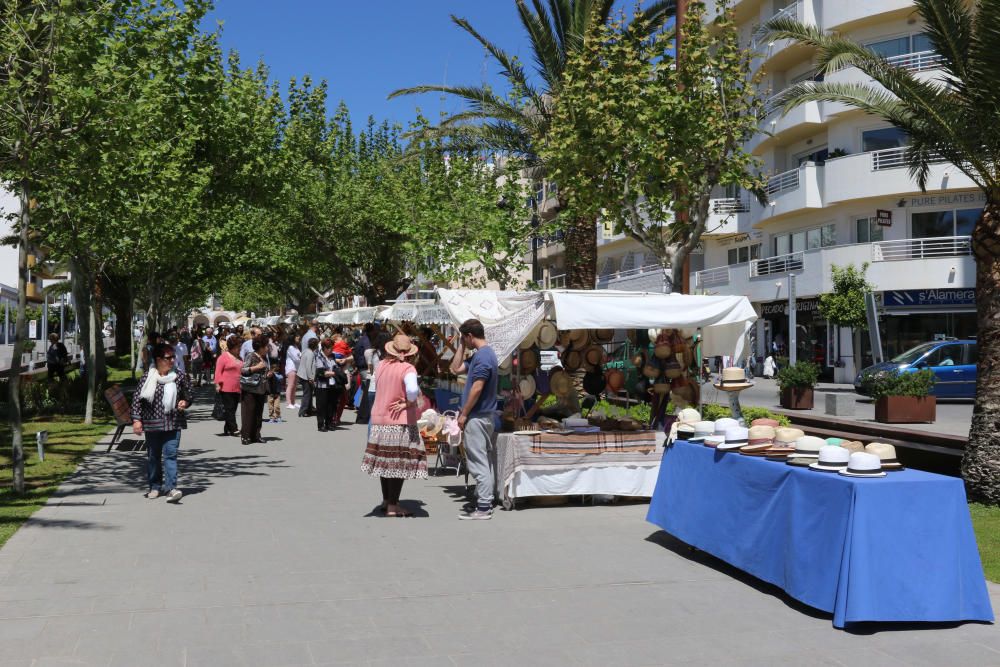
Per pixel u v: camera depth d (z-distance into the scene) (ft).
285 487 34.78
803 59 124.26
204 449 46.78
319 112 109.19
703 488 22.91
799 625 17.69
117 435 43.98
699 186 48.60
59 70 31.81
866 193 111.65
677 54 47.67
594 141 48.73
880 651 16.20
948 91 33.40
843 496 17.69
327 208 107.96
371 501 31.86
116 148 33.40
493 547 24.56
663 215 48.14
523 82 70.08
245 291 271.08
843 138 117.29
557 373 34.63
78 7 32.99
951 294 108.37
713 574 21.67
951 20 31.53
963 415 71.77
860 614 17.11
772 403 84.58
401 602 19.03
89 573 21.20
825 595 17.78
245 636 16.66
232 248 109.40
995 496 30.22
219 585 20.26
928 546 17.56
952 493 17.78
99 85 31.71
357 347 68.08
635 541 25.48
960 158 33.47
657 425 35.12
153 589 19.85
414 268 83.61
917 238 109.50
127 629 17.01
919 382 63.98
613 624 17.65
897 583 17.35
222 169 74.23
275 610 18.35
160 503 30.86
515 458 30.30
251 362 48.96
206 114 67.31
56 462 39.93
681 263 48.93
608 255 196.85
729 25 47.29
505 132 73.87
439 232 76.02
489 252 73.26
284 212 107.96
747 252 147.84
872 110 37.83
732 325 35.24
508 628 17.33
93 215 50.29
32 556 22.84
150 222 41.45
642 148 46.52
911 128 35.99
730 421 22.74
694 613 18.45
